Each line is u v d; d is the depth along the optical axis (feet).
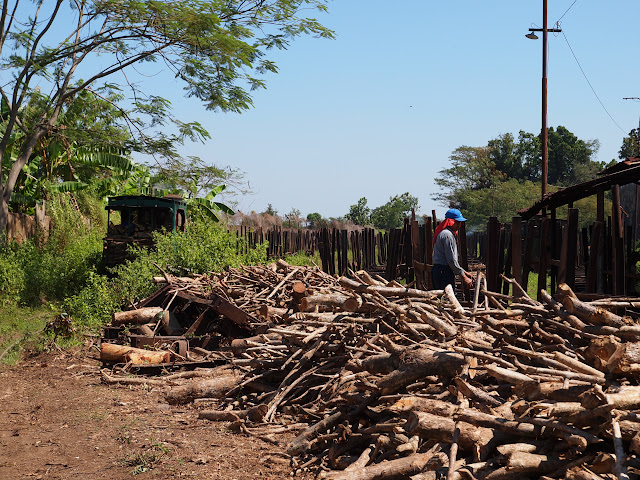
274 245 73.72
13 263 48.57
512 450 11.43
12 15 56.70
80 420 19.62
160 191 75.72
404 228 41.52
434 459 12.32
